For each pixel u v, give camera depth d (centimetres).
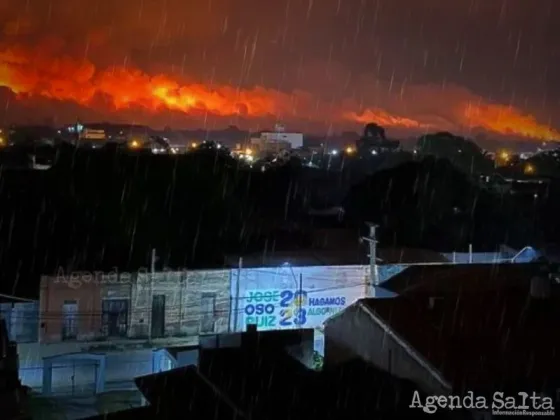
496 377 1466
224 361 1755
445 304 1877
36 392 2384
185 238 3194
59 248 2911
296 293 2731
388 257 3130
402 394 1541
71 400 2312
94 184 3662
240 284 2669
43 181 3691
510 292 2022
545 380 1466
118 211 3384
